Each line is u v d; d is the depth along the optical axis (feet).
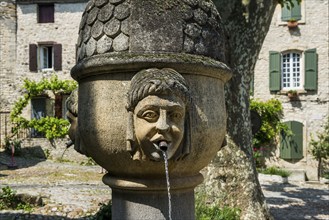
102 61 7.99
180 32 8.20
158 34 8.08
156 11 8.14
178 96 7.61
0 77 63.41
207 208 17.58
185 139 7.88
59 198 24.63
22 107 61.26
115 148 8.09
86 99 8.64
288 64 54.39
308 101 52.70
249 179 19.54
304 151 52.44
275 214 25.08
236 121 19.99
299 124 52.60
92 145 8.54
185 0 8.47
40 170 43.80
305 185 44.27
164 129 7.36
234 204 19.11
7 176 37.81
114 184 8.66
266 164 53.42
